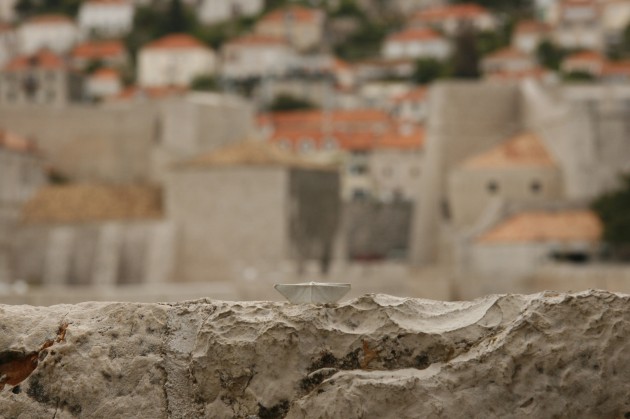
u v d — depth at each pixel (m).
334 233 168.00
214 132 191.00
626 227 134.25
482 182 157.75
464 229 151.00
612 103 157.00
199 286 140.00
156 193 176.62
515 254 136.62
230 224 162.25
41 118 196.75
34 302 117.75
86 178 195.12
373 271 131.62
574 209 144.38
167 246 163.00
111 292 121.44
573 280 118.19
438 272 128.00
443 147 168.50
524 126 167.88
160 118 194.12
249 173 161.62
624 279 114.75
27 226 169.88
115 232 166.38
